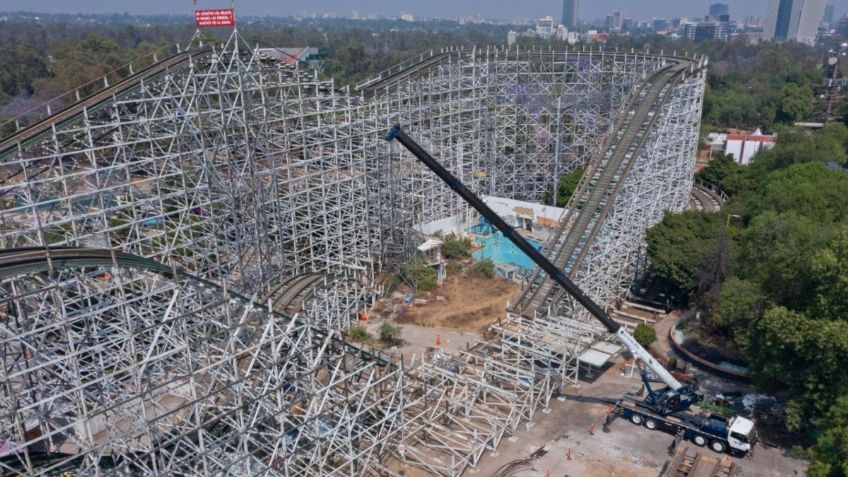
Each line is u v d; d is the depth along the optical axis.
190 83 40.66
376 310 50.12
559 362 37.72
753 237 41.47
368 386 29.53
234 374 26.66
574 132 72.44
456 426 34.50
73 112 34.69
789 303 34.03
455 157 64.56
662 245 48.94
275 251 44.91
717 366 40.38
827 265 30.84
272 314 26.95
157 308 34.62
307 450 29.98
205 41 41.53
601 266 46.12
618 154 49.19
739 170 80.75
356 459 30.41
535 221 65.19
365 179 49.94
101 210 34.44
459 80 65.06
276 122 46.72
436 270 55.34
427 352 43.22
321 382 33.22
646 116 51.22
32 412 26.20
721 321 41.09
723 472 30.45
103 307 26.95
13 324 32.03
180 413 31.11
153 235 38.00
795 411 31.56
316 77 45.72
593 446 33.47
